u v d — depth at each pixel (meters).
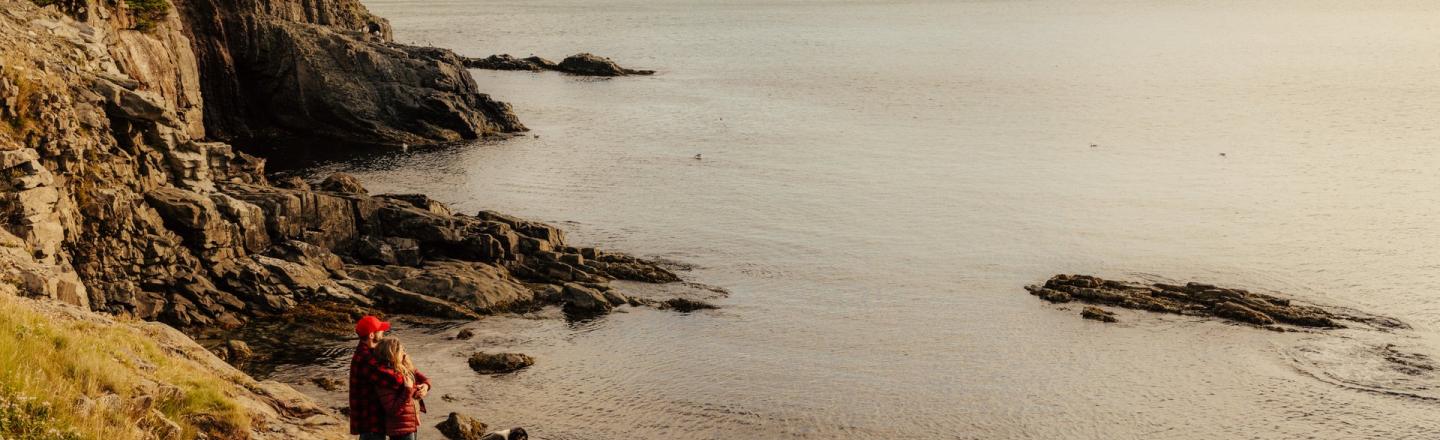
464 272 62.91
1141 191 99.94
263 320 54.59
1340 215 91.38
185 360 28.39
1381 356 57.50
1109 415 49.88
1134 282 70.31
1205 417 49.91
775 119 139.75
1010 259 76.75
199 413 23.00
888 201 94.06
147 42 92.00
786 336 58.94
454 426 42.00
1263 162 114.75
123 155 55.28
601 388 49.75
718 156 113.38
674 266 72.56
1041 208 92.56
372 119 115.44
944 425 48.12
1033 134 131.38
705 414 47.75
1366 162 114.75
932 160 113.62
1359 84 178.50
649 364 53.31
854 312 63.81
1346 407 51.09
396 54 119.56
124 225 52.72
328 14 142.12
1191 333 60.47
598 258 70.56
